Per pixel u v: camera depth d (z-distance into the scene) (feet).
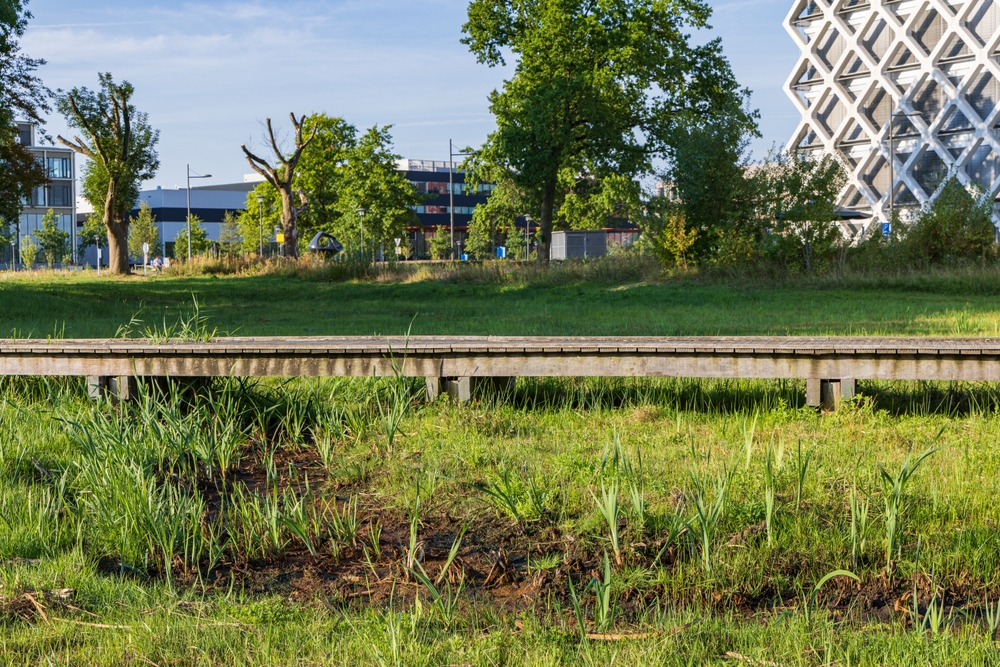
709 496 18.02
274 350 28.91
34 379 31.78
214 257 152.46
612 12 136.15
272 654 11.94
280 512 18.01
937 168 224.12
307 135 211.61
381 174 214.69
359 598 14.65
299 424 26.18
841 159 235.81
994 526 16.53
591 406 28.53
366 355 28.84
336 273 124.57
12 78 97.35
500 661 11.84
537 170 137.08
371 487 20.81
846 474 19.84
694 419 26.63
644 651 11.91
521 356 28.30
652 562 15.37
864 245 99.86
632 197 143.95
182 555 16.57
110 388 29.91
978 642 12.00
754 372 27.27
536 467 21.06
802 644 12.09
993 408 27.25
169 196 408.46
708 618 13.16
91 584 14.55
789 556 15.60
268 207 226.79
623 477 19.70
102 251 357.00
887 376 26.58
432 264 127.03
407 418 27.07
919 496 18.03
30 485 20.74
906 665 11.27
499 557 15.55
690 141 104.01
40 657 11.85
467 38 148.36
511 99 144.46
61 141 156.35
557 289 94.38
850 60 235.81
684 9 139.44
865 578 14.84
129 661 11.79
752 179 100.37
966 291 79.41
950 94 215.31
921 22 222.89
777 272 91.81
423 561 16.17
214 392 30.09
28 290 92.17
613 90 139.03
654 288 87.66
